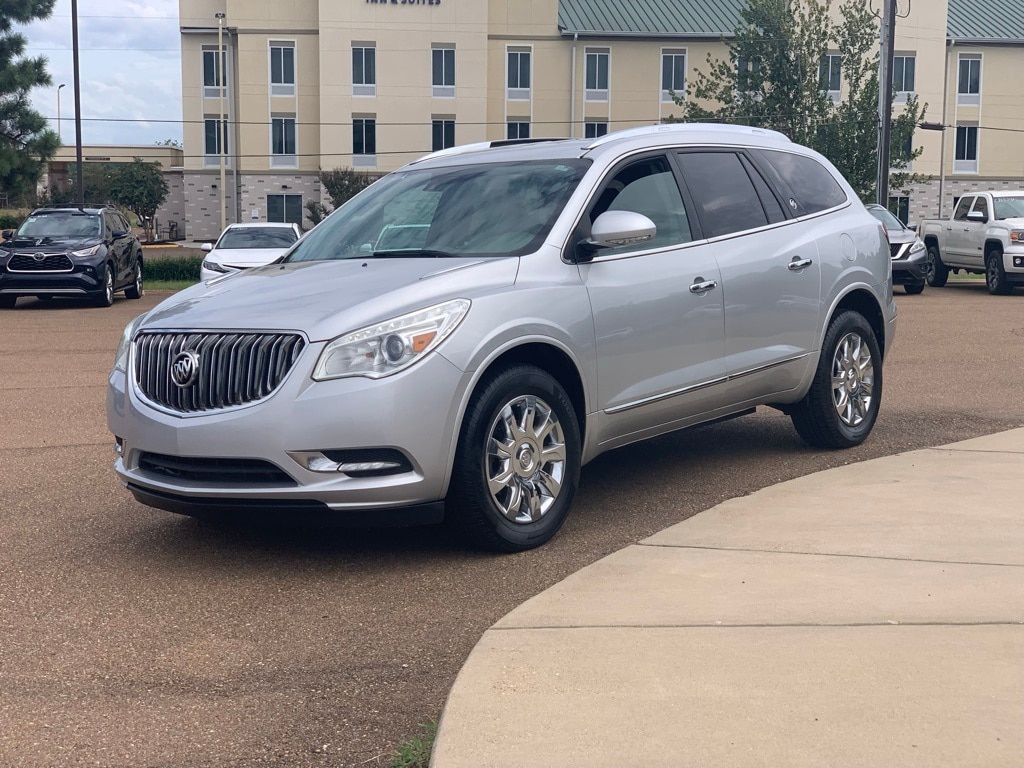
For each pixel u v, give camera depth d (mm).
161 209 69625
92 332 15664
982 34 55312
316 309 4559
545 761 2854
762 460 6609
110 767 3023
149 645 3904
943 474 5926
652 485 6070
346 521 4457
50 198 63750
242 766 3027
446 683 3559
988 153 55875
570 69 54094
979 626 3707
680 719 3070
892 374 10172
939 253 24281
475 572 4641
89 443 7543
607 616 3910
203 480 4578
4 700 3455
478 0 52969
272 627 4066
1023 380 9680
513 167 5734
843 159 41812
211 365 4535
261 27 54500
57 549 5066
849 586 4152
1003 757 2818
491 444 4730
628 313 5273
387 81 53500
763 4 42250
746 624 3787
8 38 31781
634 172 5648
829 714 3076
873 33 42031
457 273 4781
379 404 4355
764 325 6055
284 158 55406
